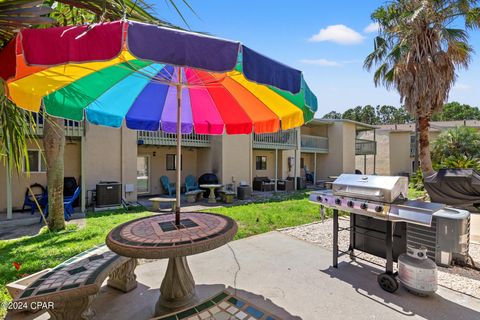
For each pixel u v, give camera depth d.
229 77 2.66
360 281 3.15
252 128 3.58
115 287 2.98
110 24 1.32
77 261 2.53
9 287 2.50
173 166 12.56
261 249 4.28
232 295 2.35
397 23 10.02
